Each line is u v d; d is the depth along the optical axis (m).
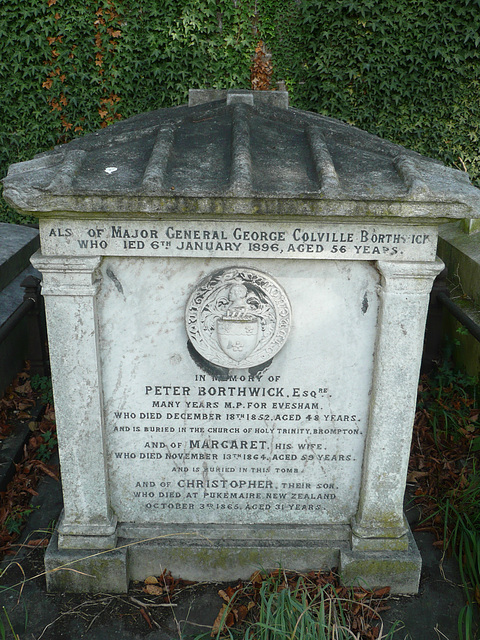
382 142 1.98
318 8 4.71
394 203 1.59
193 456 1.92
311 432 1.90
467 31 4.59
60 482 2.41
